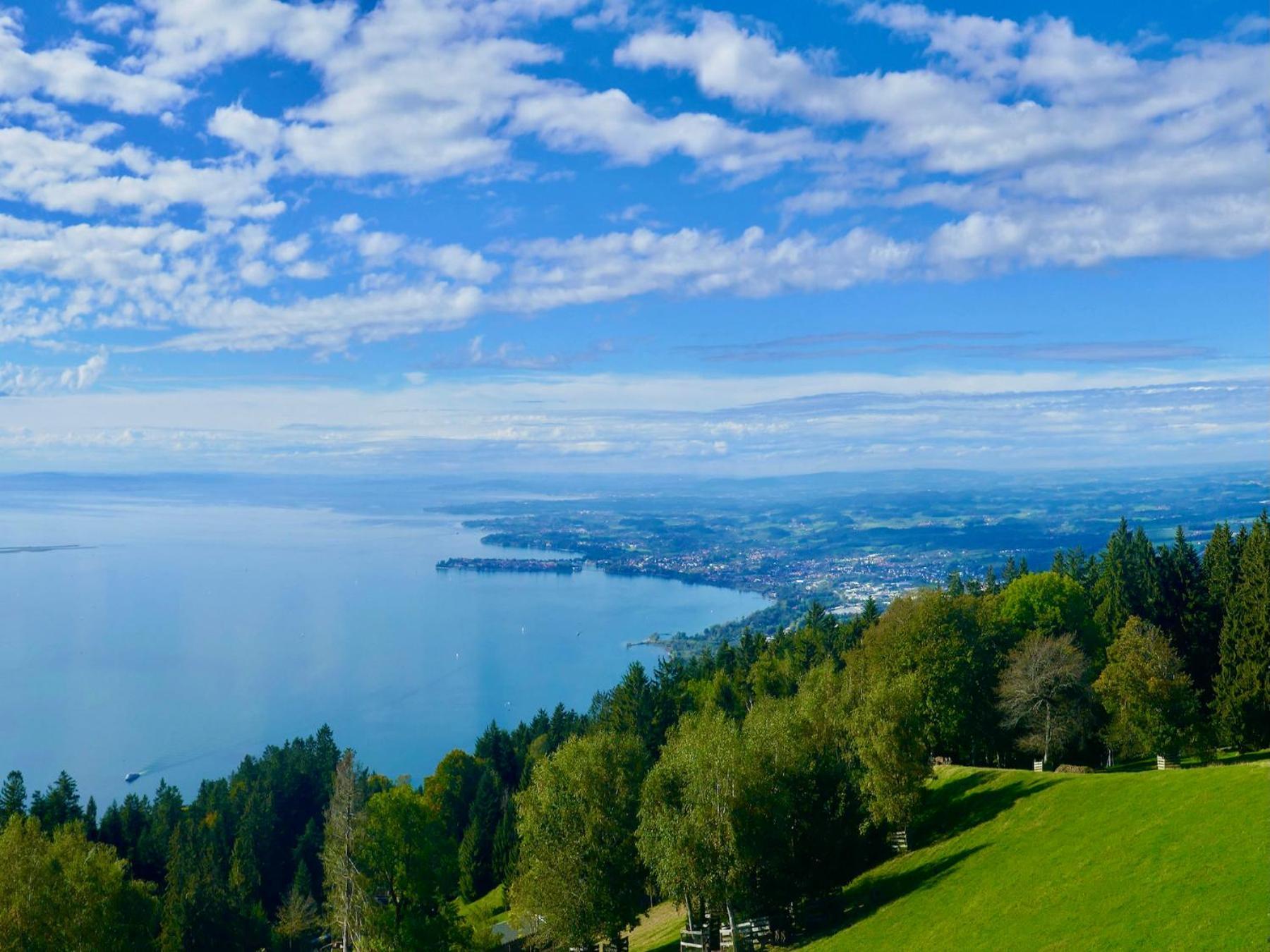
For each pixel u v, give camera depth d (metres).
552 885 52.84
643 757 60.75
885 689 56.50
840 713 61.62
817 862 52.38
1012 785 56.19
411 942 53.97
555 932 53.69
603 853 53.19
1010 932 35.00
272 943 88.00
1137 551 109.69
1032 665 69.19
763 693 113.12
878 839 57.06
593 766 56.28
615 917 53.03
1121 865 36.31
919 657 71.94
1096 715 70.19
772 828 49.00
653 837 50.09
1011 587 98.25
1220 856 32.72
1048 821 47.41
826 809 53.69
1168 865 34.16
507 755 134.38
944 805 58.47
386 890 57.03
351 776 56.19
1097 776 52.19
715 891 47.81
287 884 112.56
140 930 53.03
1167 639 73.12
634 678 110.06
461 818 120.50
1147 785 45.97
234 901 86.94
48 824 102.12
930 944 38.34
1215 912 28.53
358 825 55.16
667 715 110.19
